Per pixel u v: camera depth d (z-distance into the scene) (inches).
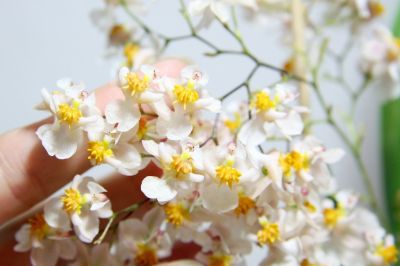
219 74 11.4
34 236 7.9
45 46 11.2
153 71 7.6
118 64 9.5
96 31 11.3
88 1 11.2
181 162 7.4
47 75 11.2
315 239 8.3
